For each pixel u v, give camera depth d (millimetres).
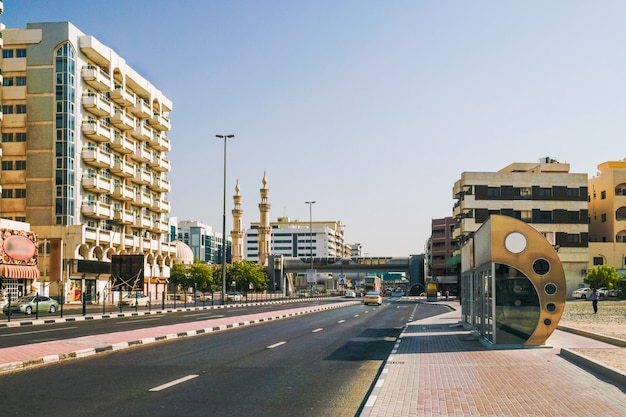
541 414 8719
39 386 11109
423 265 134000
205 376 12602
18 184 63938
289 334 24438
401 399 9891
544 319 17922
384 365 14289
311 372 13445
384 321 34594
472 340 20938
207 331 25234
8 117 64438
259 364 14719
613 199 83312
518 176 84500
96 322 32250
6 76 64875
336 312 47438
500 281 18234
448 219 128500
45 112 64125
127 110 78188
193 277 116312
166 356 16078
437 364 14406
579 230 83125
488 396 10125
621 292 70750
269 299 87688
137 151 79062
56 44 64625
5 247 51750
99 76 68125
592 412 8812
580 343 19188
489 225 18484
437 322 32438
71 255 62594
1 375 12430
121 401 9773
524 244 18141
